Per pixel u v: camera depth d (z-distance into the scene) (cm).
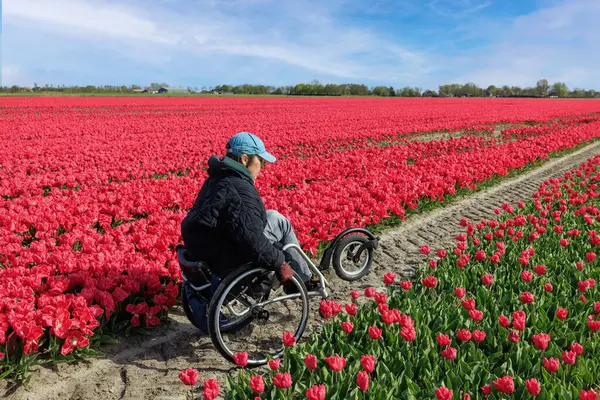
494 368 363
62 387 394
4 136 2011
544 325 414
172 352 451
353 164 1255
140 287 507
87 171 1177
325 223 702
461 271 549
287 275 415
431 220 901
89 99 6006
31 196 932
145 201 818
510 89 14650
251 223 389
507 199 1075
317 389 271
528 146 1675
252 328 493
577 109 4912
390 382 333
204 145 1773
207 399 279
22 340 397
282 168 1170
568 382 335
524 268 560
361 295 573
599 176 1076
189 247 418
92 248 570
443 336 344
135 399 380
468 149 1825
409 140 2197
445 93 14138
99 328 450
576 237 675
